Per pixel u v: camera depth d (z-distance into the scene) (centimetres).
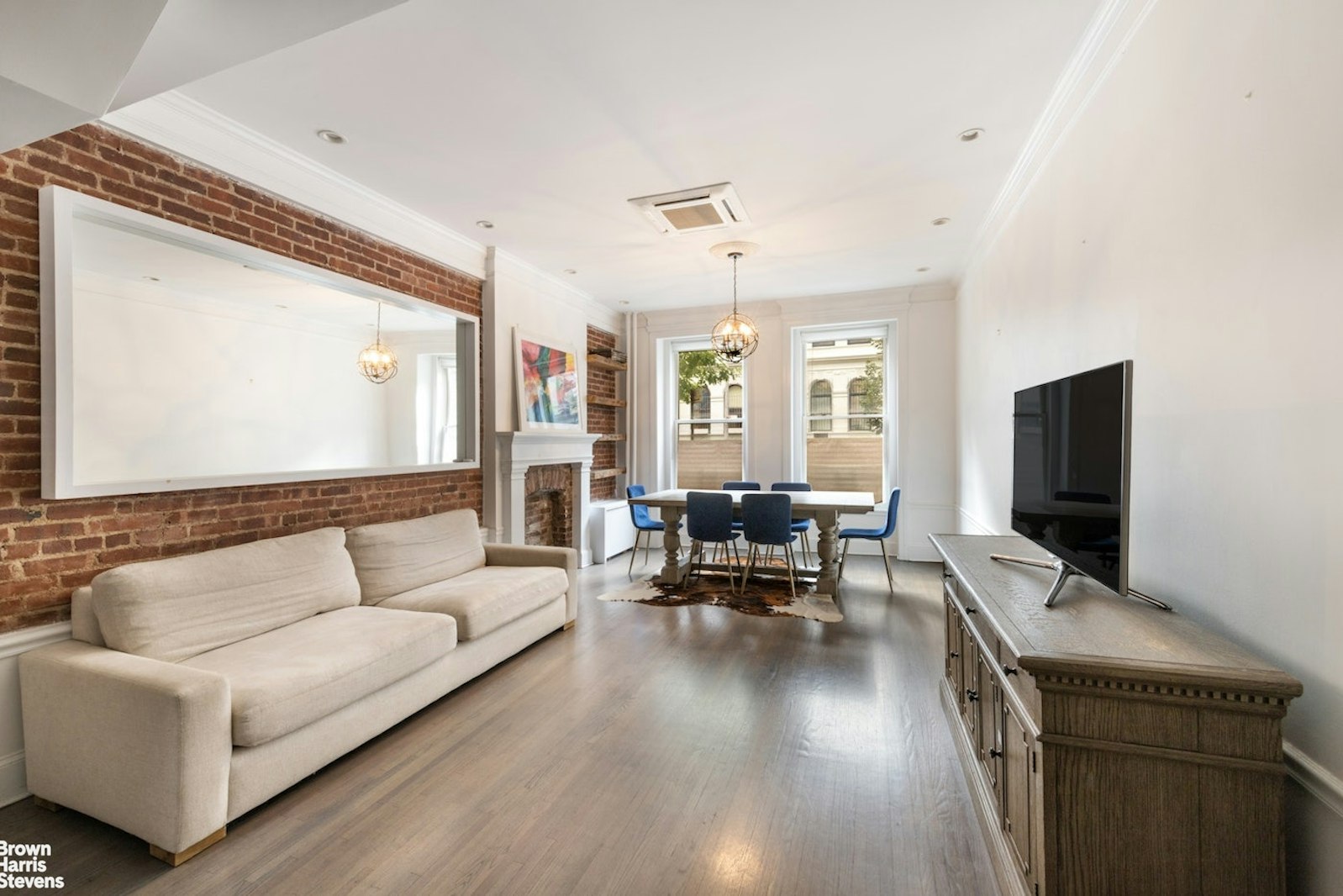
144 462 245
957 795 204
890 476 639
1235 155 143
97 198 229
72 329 220
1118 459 150
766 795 205
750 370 670
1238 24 141
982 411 437
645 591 484
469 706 275
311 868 171
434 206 376
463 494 438
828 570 462
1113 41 205
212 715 177
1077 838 127
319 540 294
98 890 162
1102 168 220
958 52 228
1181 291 167
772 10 204
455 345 433
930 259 500
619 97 256
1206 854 121
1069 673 125
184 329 263
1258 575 135
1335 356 112
